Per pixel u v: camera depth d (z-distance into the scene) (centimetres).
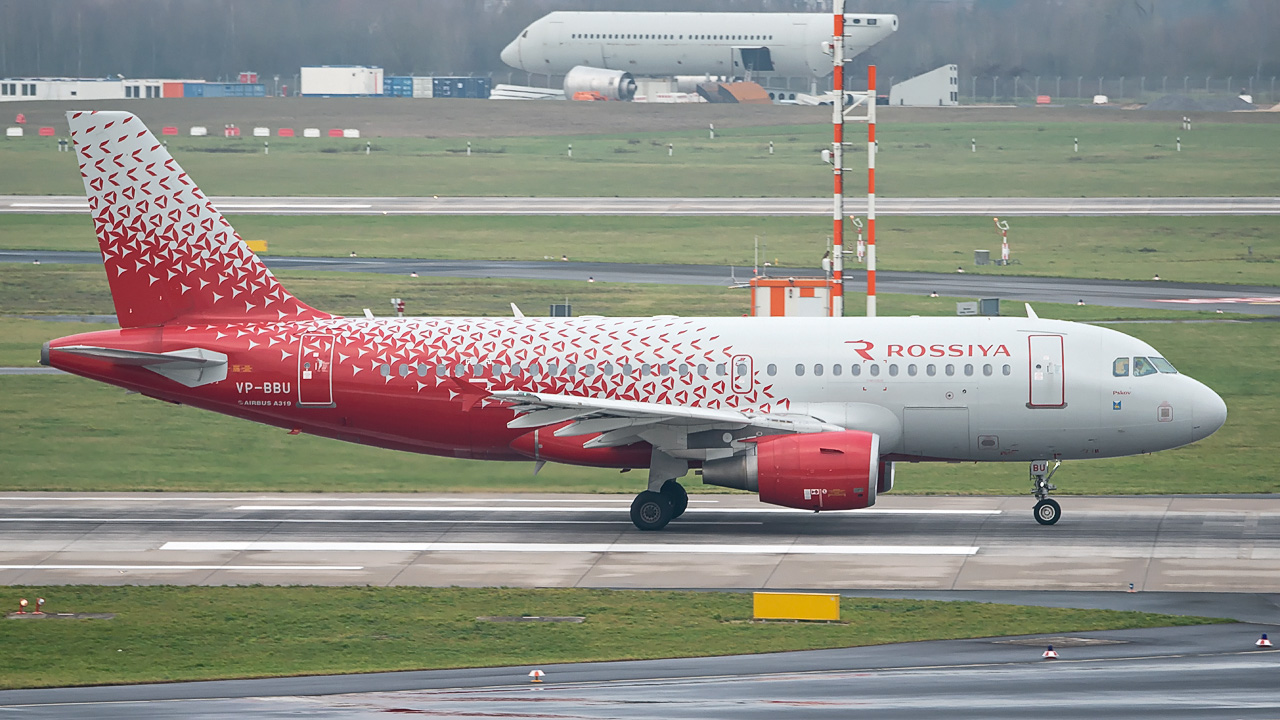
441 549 15138
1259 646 11050
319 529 16150
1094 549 14812
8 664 11012
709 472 15712
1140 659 10656
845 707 9269
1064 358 15900
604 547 15212
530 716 9162
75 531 16038
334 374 16250
